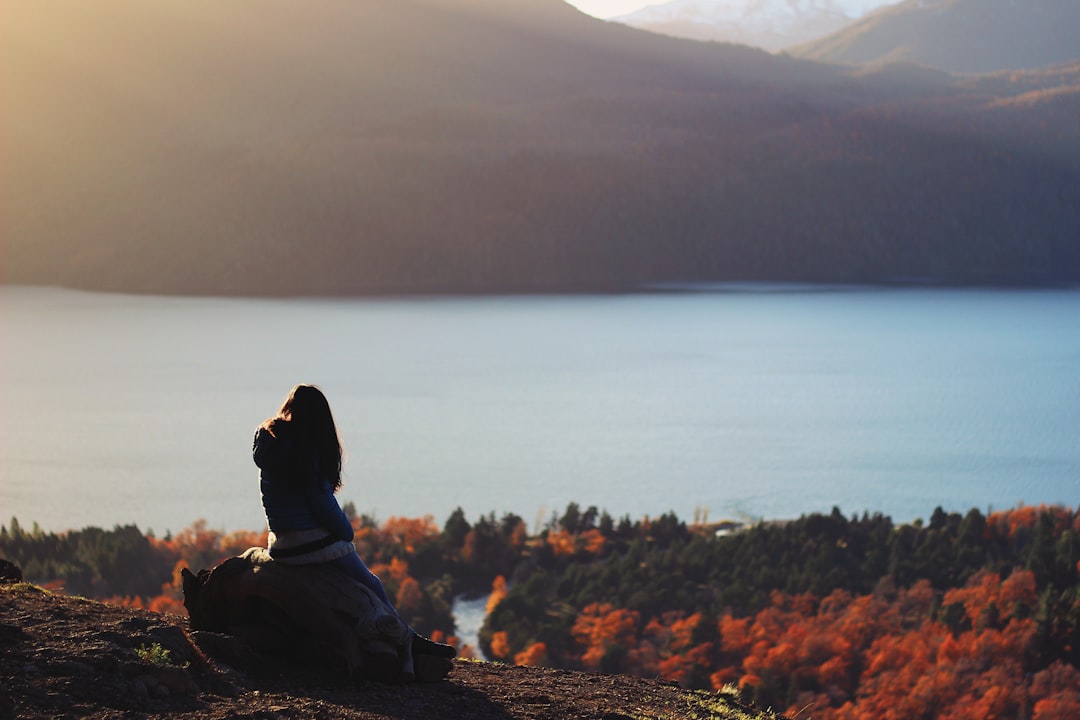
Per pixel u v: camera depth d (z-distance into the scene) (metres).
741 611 77.50
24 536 101.94
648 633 75.38
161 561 99.00
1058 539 91.38
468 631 86.88
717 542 98.94
